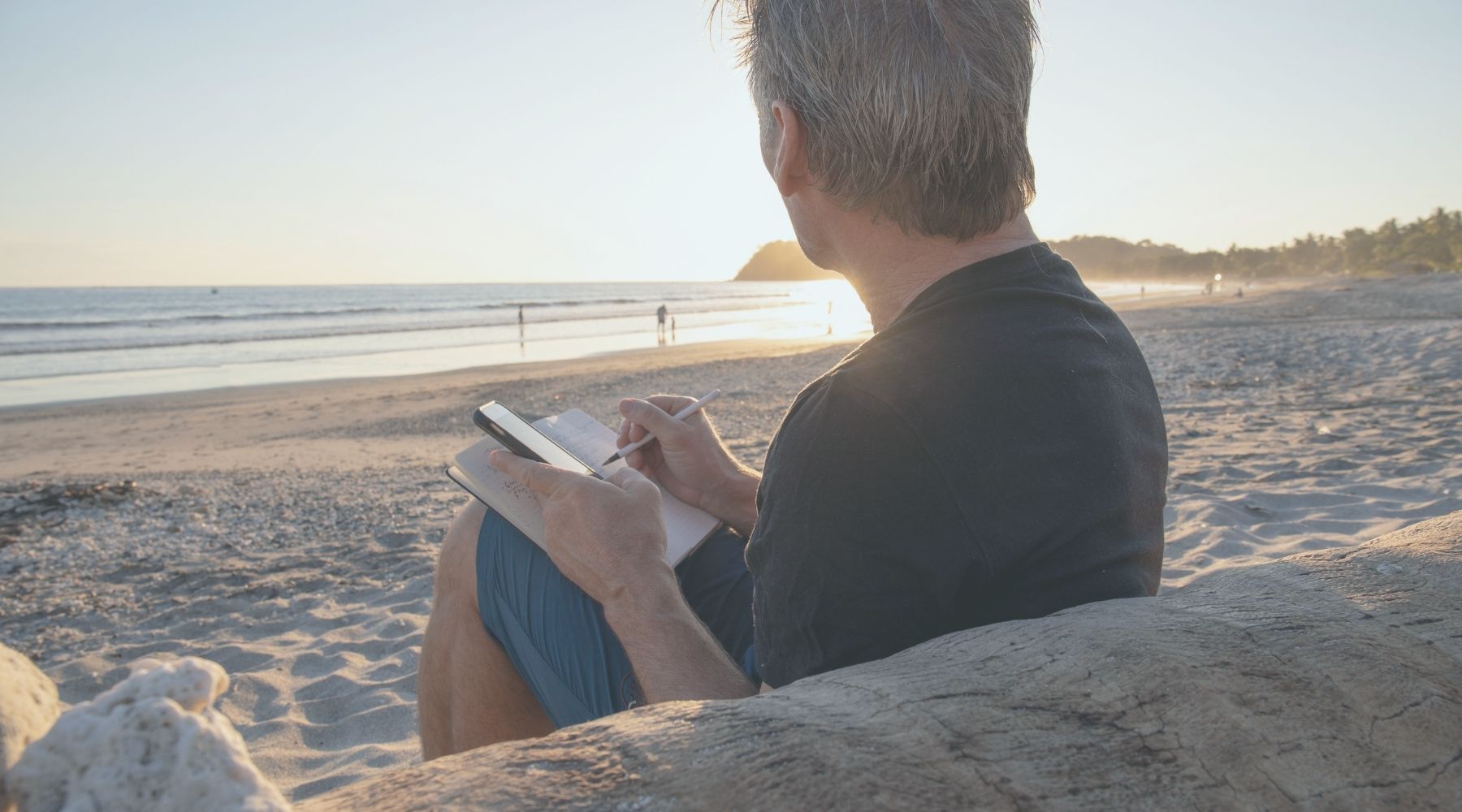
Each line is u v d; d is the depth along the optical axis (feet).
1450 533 3.78
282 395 65.21
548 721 5.71
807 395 3.81
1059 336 3.76
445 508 21.68
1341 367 36.81
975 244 4.03
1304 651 2.79
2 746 1.73
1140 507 3.79
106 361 98.32
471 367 88.58
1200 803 2.25
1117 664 2.69
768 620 3.78
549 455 5.20
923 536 3.42
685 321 186.60
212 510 22.98
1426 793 2.40
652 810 2.02
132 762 1.73
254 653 12.46
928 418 3.46
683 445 5.71
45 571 17.42
